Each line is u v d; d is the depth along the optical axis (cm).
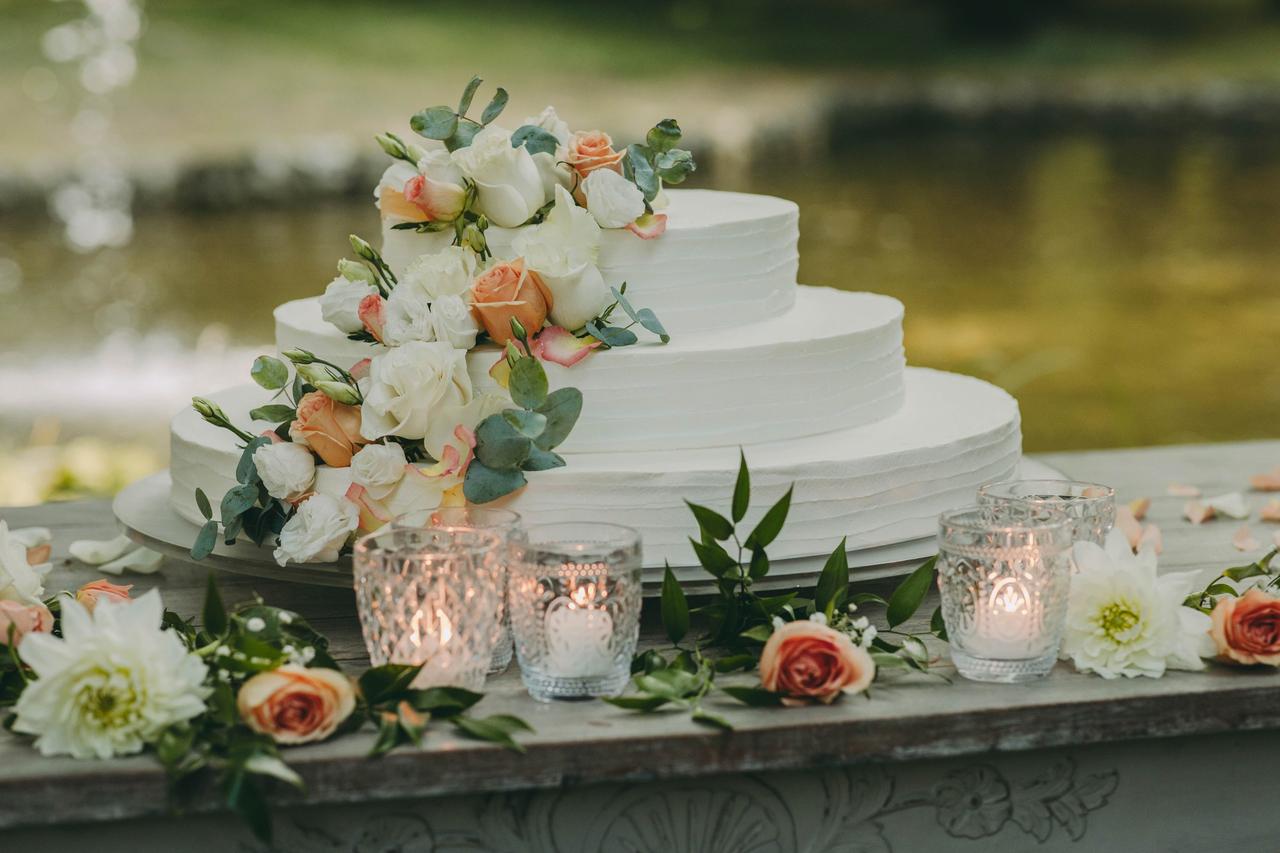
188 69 1263
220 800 142
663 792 154
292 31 1444
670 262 184
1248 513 233
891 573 183
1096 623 161
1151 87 1330
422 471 168
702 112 1152
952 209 953
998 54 1560
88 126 1045
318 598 201
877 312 205
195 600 202
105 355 614
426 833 152
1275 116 1320
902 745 151
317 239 862
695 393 179
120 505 213
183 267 786
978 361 601
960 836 160
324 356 189
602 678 156
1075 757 161
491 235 183
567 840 154
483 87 1256
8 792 140
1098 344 631
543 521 172
